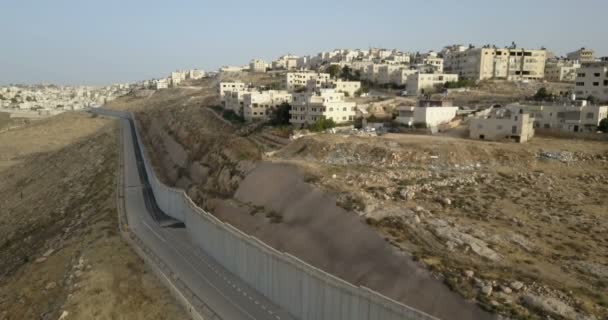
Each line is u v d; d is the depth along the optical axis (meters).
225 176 73.19
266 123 104.62
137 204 80.12
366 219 43.69
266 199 59.12
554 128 79.50
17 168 137.75
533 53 150.00
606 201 48.53
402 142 68.94
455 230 39.94
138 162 115.44
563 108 80.12
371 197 49.03
